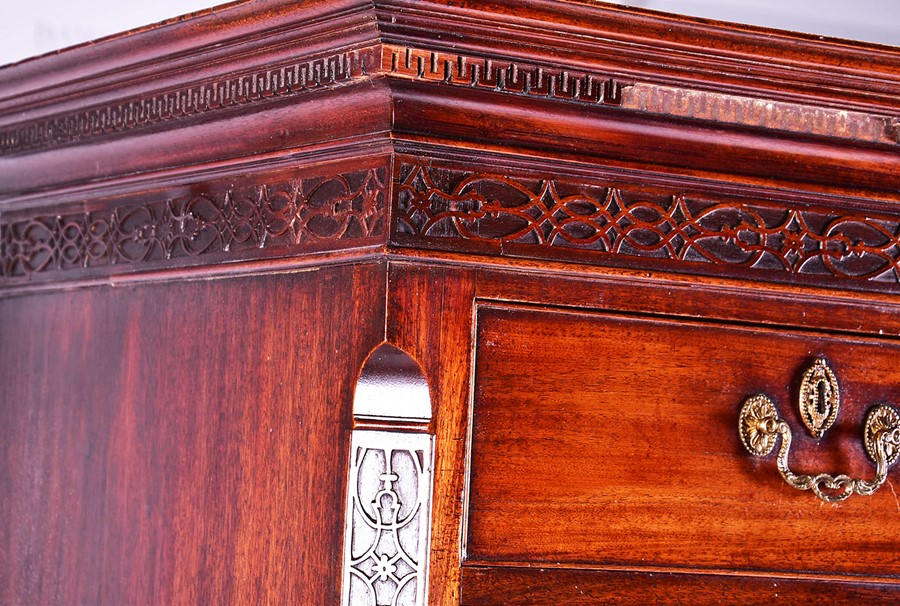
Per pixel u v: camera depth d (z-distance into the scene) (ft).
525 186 3.88
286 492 3.94
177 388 4.48
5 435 5.48
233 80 4.08
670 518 4.06
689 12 5.86
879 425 4.34
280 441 3.99
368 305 3.73
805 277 4.29
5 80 4.93
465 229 3.78
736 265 4.19
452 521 3.76
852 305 4.39
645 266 4.04
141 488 4.61
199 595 4.28
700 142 4.04
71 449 5.03
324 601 3.76
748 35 3.86
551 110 3.80
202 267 4.39
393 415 3.73
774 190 4.23
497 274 3.84
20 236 5.40
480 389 3.81
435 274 3.75
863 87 4.11
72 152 4.93
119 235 4.84
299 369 3.95
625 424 4.00
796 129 4.12
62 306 5.15
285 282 4.04
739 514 4.16
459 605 3.77
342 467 3.74
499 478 3.83
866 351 4.40
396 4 3.44
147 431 4.61
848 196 4.33
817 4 6.10
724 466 4.14
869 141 4.24
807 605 4.26
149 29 4.19
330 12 3.58
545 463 3.89
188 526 4.36
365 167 3.78
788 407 4.26
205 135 4.32
